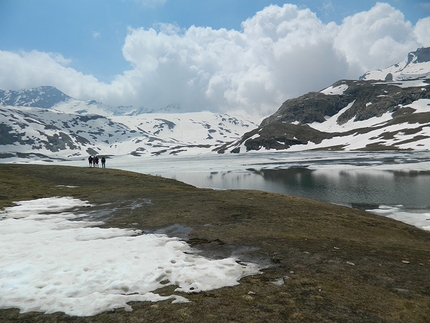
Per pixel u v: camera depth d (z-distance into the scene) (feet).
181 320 25.13
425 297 29.50
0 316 26.78
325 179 240.94
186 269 36.78
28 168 189.16
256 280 33.65
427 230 84.12
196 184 252.01
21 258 41.32
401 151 608.19
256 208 84.17
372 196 156.56
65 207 88.22
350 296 29.48
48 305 28.55
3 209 83.76
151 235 54.29
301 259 41.22
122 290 31.58
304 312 26.16
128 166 596.29
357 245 51.67
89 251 44.06
